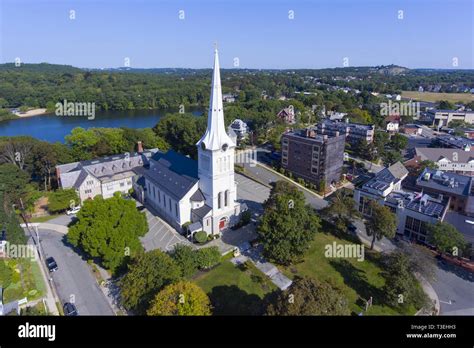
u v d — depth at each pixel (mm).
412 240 78812
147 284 51656
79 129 120562
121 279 55906
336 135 119312
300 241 63344
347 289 60125
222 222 78750
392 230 68875
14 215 74375
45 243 73625
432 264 61781
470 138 166625
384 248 74812
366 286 61312
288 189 73312
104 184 95188
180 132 136625
